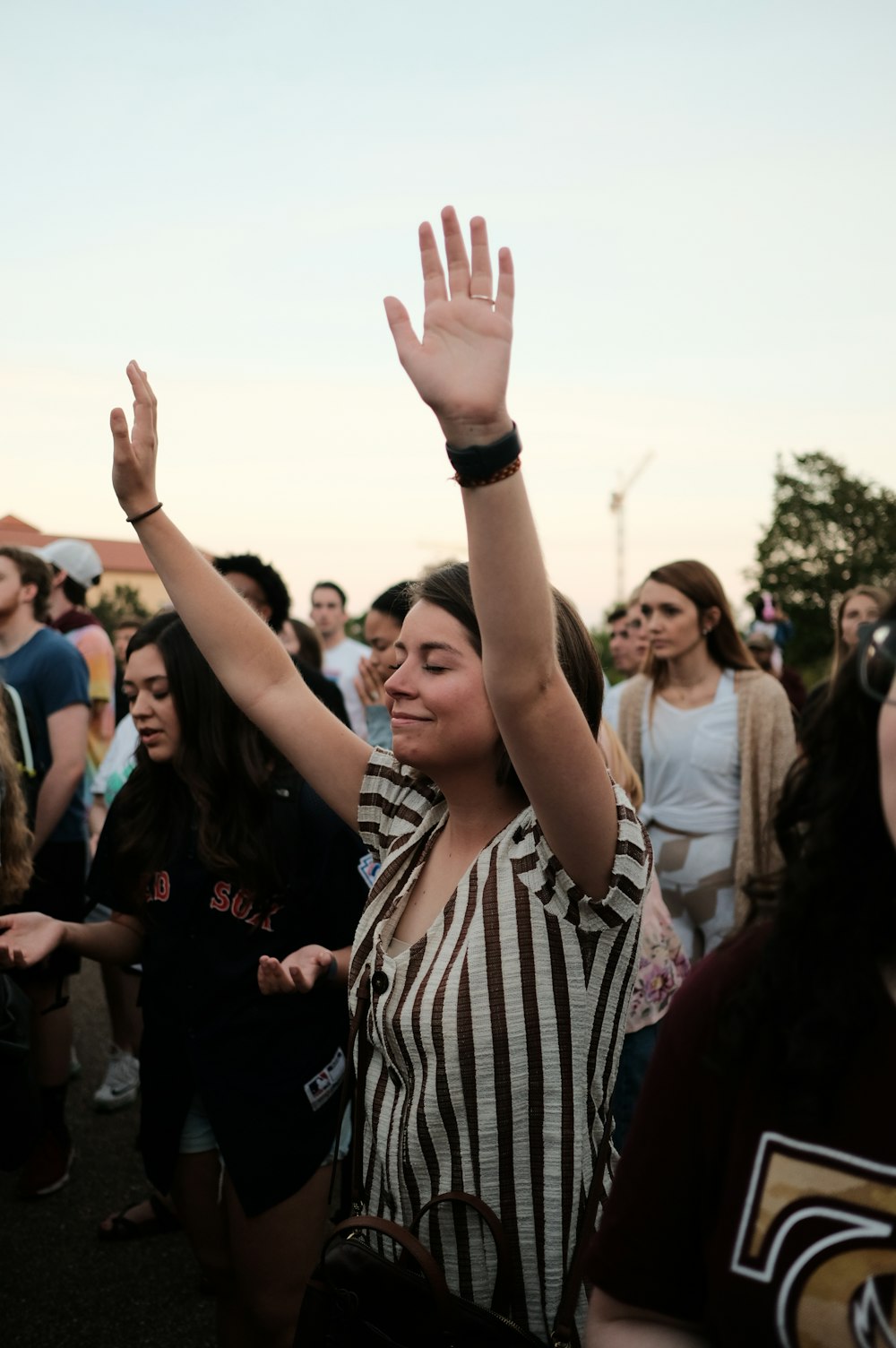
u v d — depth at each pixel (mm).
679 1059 1052
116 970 4469
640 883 1568
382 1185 1664
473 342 1388
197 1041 2400
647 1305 1053
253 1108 2350
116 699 5742
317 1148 2371
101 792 4570
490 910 1601
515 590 1396
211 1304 3260
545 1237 1527
